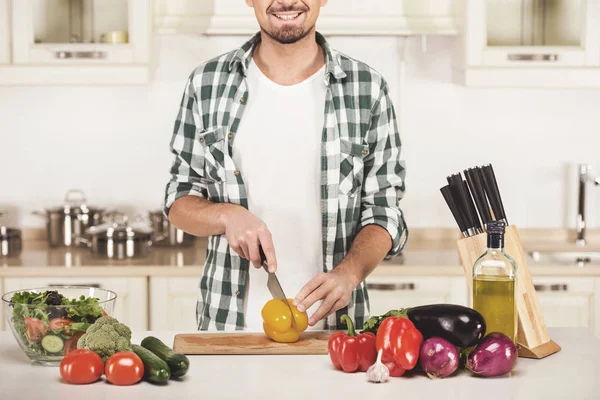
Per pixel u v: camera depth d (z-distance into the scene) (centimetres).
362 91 227
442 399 151
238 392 156
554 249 375
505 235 184
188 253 364
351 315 226
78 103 390
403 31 349
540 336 182
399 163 233
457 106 391
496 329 172
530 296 183
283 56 224
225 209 206
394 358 163
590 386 159
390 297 334
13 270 331
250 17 347
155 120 391
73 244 376
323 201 225
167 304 335
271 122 227
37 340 171
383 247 215
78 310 172
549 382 161
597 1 342
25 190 394
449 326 163
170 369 163
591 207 394
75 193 393
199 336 192
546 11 345
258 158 227
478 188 183
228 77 229
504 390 156
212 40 387
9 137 391
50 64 346
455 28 352
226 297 226
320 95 226
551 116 392
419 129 391
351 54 385
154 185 394
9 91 389
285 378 164
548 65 345
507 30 346
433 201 394
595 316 337
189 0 351
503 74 347
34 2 344
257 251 195
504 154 393
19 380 163
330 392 155
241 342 187
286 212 226
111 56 345
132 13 344
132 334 198
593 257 373
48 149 392
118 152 392
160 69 388
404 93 388
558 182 394
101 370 162
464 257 182
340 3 350
